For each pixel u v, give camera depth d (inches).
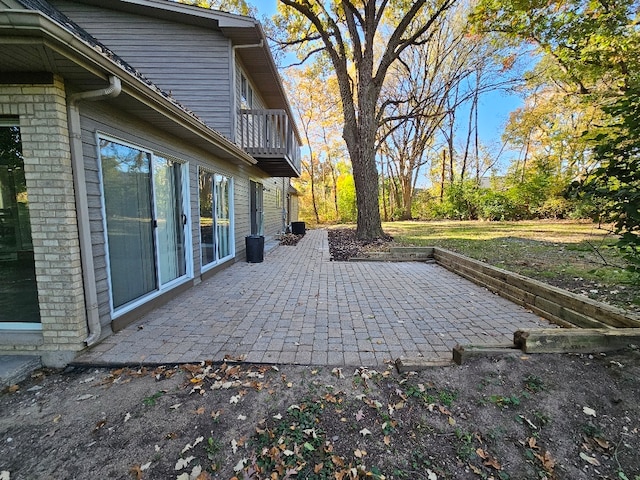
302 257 344.5
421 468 68.6
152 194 165.8
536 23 357.4
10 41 82.6
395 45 412.5
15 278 112.5
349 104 443.5
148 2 271.6
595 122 500.7
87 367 109.0
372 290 206.7
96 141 123.5
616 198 88.7
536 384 90.5
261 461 69.9
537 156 790.5
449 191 932.0
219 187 269.7
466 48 755.4
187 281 204.4
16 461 69.9
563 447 72.8
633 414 79.1
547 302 152.1
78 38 87.4
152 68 292.5
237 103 317.7
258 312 161.8
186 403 88.9
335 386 96.0
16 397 92.7
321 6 418.0
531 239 405.1
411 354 114.7
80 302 113.8
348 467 68.7
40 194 107.2
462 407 85.4
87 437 76.8
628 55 323.0
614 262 245.8
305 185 1273.4
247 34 289.4
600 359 99.3
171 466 68.7
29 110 104.0
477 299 186.1
